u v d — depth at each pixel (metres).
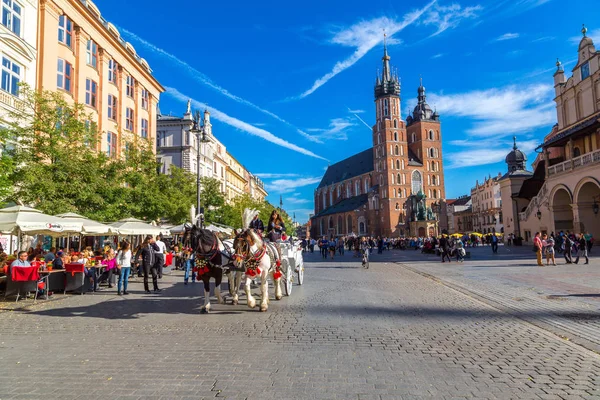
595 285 14.37
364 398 4.62
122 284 14.37
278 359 6.09
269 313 9.83
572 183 35.81
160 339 7.35
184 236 10.23
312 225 150.75
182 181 36.25
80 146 19.73
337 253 51.56
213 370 5.61
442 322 8.70
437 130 118.56
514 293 12.96
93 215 19.17
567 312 9.70
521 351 6.48
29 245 23.67
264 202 76.25
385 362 5.92
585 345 6.80
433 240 43.84
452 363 5.87
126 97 37.41
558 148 45.44
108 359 6.16
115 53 35.16
